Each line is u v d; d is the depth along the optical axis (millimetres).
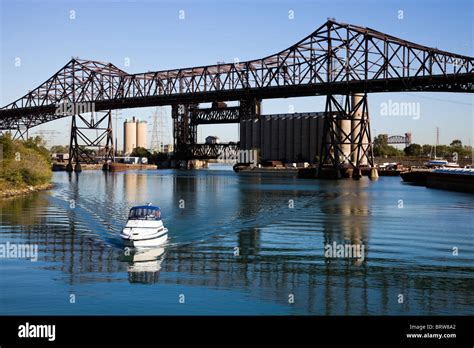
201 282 31812
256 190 110938
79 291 29828
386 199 88562
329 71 156125
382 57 146000
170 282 31703
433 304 28281
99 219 58531
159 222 44969
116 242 44094
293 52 162000
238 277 33000
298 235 49094
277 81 167125
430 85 136625
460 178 107562
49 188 110625
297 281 32281
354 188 118812
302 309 27312
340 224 56812
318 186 126375
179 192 104500
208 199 87625
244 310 27156
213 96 185625
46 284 31125
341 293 29953
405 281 32438
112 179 158875
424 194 99812
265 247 42812
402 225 56281
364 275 33812
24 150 116000
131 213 45219
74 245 42438
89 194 96438
